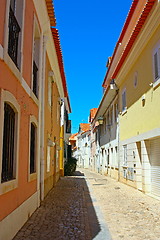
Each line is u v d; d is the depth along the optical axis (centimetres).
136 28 1068
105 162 2552
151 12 934
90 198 1097
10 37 558
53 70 1362
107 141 2372
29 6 724
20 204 609
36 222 677
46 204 934
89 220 715
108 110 2280
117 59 1627
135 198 1073
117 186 1512
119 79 1633
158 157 1057
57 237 560
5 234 478
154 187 1111
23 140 645
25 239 536
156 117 986
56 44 1147
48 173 1202
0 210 450
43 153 973
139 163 1295
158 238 559
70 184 1661
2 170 489
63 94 2008
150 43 1051
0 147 450
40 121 924
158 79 951
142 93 1176
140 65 1207
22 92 637
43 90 976
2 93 464
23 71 654
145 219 727
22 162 632
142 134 1180
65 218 732
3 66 477
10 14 544
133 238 559
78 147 6234
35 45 926
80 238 558
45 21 925
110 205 934
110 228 638
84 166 5197
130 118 1416
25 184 667
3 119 467
